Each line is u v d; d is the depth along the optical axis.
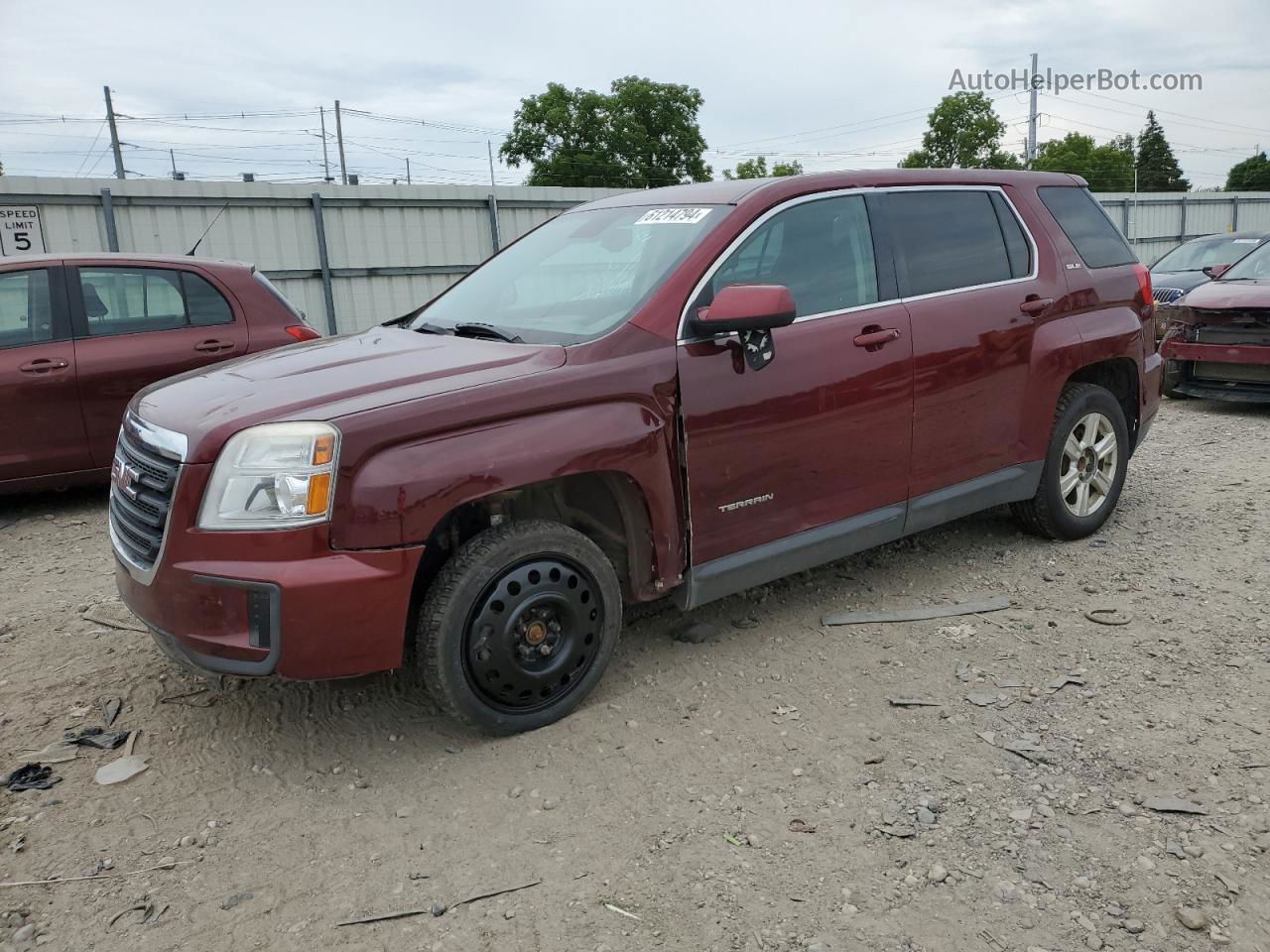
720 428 3.47
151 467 2.99
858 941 2.29
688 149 47.97
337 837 2.76
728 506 3.55
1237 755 3.01
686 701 3.47
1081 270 4.77
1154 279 11.77
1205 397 8.41
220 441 2.82
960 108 56.38
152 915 2.46
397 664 2.95
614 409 3.23
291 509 2.77
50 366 6.03
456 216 17.14
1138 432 5.21
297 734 3.33
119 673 3.83
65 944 2.36
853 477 3.90
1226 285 8.73
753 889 2.48
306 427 2.79
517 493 3.26
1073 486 4.90
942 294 4.19
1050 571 4.61
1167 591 4.34
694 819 2.79
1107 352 4.82
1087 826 2.69
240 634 2.81
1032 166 48.47
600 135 47.22
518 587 3.12
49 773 3.12
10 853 2.71
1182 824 2.69
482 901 2.47
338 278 16.14
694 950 2.28
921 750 3.11
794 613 4.23
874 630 4.04
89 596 4.72
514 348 3.35
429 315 4.15
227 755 3.21
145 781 3.06
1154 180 95.38
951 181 4.41
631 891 2.49
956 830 2.69
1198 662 3.65
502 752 3.17
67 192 13.46
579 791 2.94
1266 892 2.42
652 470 3.31
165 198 14.26
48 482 6.19
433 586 3.04
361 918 2.42
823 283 3.84
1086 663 3.68
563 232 4.28
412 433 2.88
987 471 4.42
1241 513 5.43
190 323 6.50
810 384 3.68
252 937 2.37
